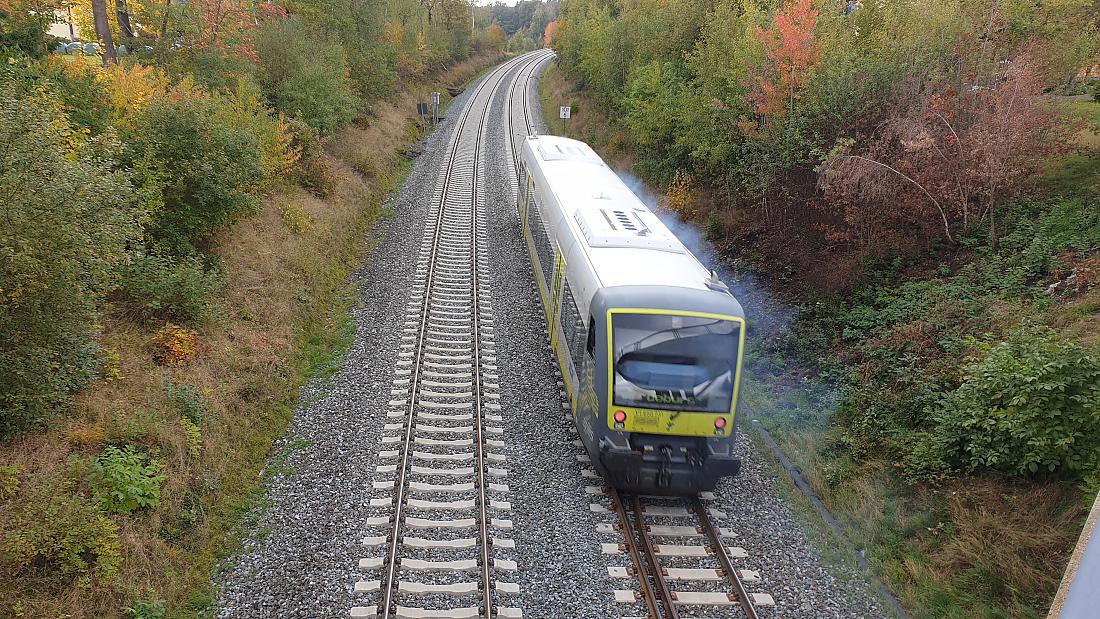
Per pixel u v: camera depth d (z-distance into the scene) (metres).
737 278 18.00
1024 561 8.28
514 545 9.00
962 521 9.09
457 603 7.95
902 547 9.38
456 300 16.95
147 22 20.84
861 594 8.69
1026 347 9.32
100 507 7.92
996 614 7.92
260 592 8.05
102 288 9.36
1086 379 8.51
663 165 25.73
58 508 7.38
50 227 7.68
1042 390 8.69
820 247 16.75
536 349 14.88
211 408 10.66
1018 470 8.98
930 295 13.12
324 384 13.04
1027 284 12.30
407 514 9.46
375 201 24.95
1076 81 21.55
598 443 9.88
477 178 28.97
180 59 19.92
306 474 10.35
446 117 43.56
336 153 26.42
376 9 37.31
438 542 8.89
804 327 15.10
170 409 9.92
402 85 45.28
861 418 11.83
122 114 13.80
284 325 14.30
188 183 13.62
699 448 10.12
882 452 10.96
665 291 10.24
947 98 14.11
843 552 9.45
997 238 13.77
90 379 9.55
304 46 25.47
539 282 17.16
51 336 8.60
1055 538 8.23
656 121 24.92
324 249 18.53
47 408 8.70
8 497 7.62
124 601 7.42
